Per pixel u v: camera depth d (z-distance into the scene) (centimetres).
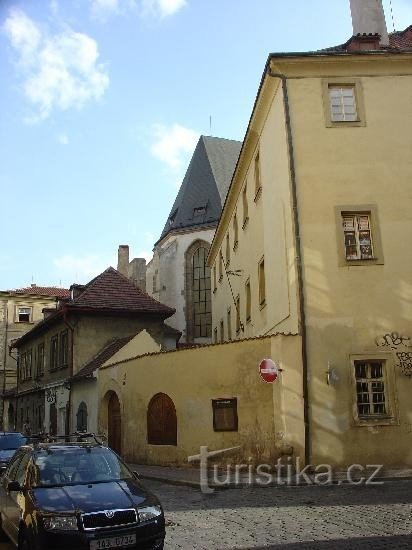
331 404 1464
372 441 1445
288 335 1512
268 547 754
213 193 4744
